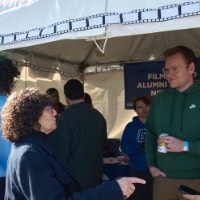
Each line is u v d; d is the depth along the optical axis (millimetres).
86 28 2154
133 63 5695
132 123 4035
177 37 4785
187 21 1909
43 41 2340
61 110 5020
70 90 3080
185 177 2367
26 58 4918
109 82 6098
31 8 2398
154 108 2607
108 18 2088
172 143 2260
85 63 6047
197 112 2326
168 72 2455
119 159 4324
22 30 2420
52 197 1448
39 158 1520
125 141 4012
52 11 2309
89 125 3051
